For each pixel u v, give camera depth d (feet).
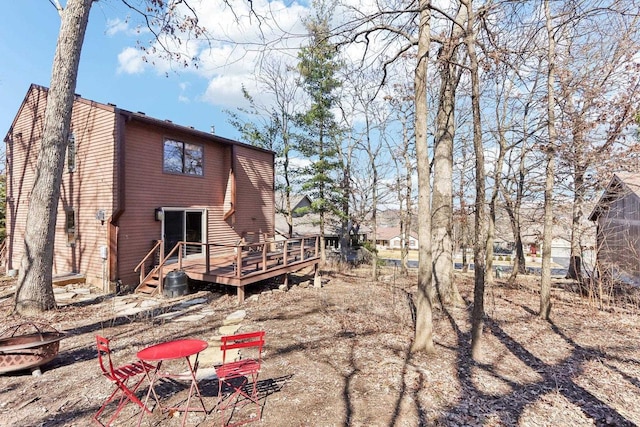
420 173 16.25
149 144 34.60
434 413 11.48
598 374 15.19
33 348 14.17
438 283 28.32
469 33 16.17
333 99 57.72
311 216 90.84
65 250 35.99
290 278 42.11
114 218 31.17
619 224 38.93
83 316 23.50
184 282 30.50
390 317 23.77
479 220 16.10
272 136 68.23
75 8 23.44
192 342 11.78
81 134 34.24
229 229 44.34
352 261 65.16
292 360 16.08
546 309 24.27
